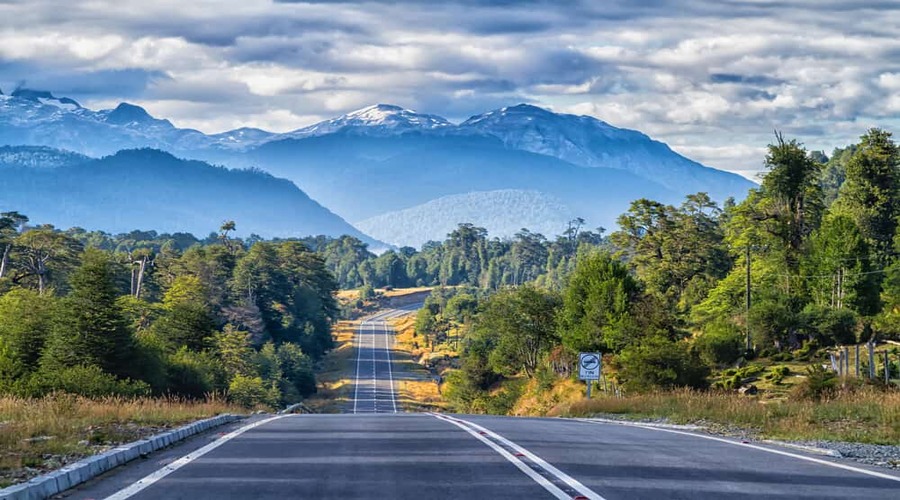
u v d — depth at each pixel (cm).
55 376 8412
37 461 2123
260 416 4984
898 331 12725
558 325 15250
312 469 2152
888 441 3491
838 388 6325
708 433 3806
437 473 2081
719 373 11375
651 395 6669
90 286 11488
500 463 2262
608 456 2464
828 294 14575
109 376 8706
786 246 15538
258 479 1988
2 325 11956
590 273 14312
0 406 3641
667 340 9569
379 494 1784
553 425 3897
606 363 12481
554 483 1930
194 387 12319
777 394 8919
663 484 1941
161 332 15225
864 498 1798
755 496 1802
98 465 2106
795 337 12925
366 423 3850
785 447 2944
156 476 2042
